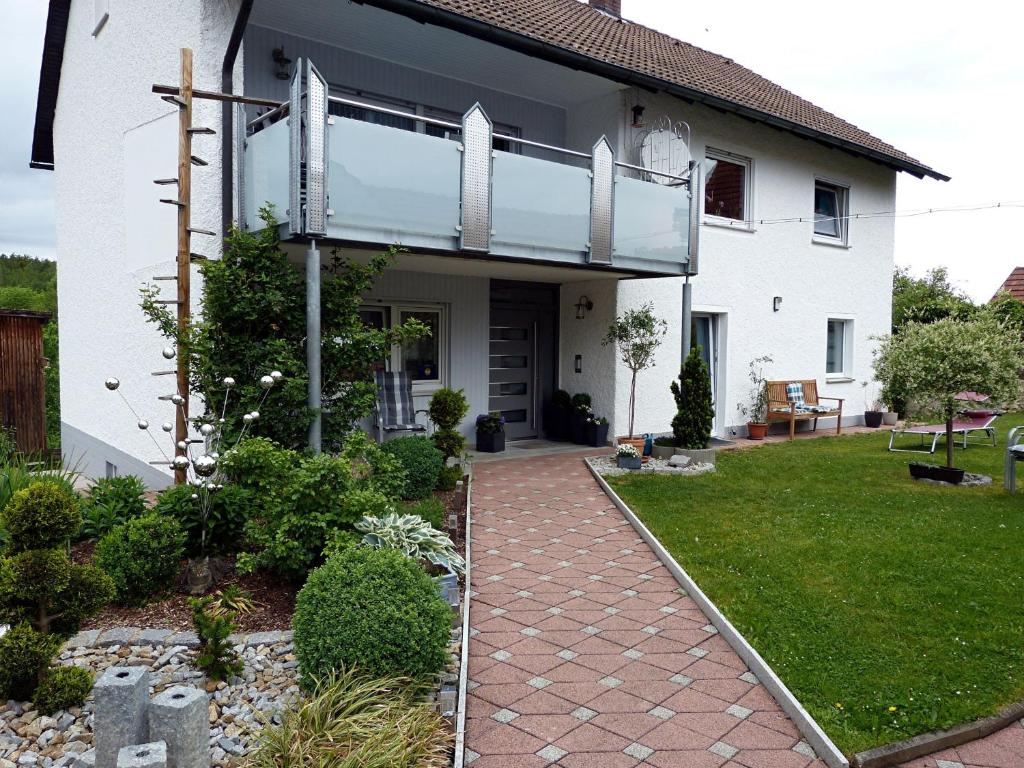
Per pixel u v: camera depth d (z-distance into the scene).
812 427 15.39
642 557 6.59
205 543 5.37
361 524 5.24
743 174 13.95
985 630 4.98
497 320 12.41
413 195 7.70
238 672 4.10
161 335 8.12
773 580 5.86
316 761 3.23
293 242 7.56
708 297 13.34
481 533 7.24
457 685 4.16
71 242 12.63
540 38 9.39
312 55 9.46
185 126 6.86
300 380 6.73
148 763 2.74
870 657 4.59
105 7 10.38
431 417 9.99
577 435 12.36
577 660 4.64
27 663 3.76
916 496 8.75
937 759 3.71
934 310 21.47
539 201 8.98
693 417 10.66
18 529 4.02
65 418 13.41
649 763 3.56
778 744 3.75
